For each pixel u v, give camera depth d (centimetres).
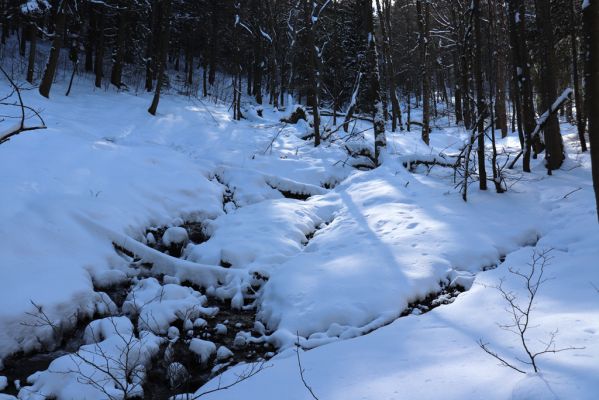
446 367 381
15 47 2520
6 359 523
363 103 2438
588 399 268
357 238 776
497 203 866
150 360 527
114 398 443
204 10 2911
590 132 525
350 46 2698
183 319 621
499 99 1956
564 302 481
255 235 831
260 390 407
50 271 631
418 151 1596
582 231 682
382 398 347
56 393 461
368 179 1079
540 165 1110
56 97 1744
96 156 1010
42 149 955
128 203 877
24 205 735
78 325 599
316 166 1253
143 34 2678
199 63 3666
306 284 639
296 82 2992
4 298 559
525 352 373
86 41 2514
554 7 1496
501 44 1927
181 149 1389
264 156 1321
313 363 449
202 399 419
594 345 353
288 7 2844
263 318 624
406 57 3288
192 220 952
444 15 2642
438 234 735
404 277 624
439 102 3884
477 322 479
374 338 489
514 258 660
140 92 2403
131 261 761
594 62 513
